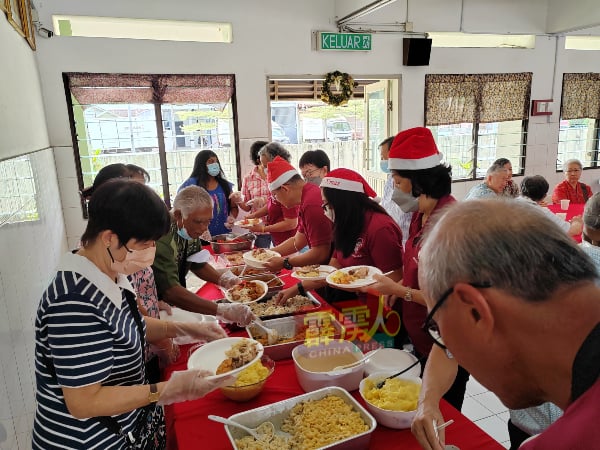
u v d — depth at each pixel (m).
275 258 2.39
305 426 1.10
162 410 1.39
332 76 5.05
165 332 1.44
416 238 1.62
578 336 0.50
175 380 1.06
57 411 1.04
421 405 1.04
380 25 5.21
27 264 2.09
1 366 1.42
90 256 1.03
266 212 3.79
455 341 0.59
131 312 1.15
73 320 0.94
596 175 6.73
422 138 1.58
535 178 3.61
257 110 4.93
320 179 3.04
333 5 4.99
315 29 4.98
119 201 0.97
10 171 1.97
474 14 5.57
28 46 3.57
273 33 4.84
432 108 5.61
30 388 1.82
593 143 6.73
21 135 2.57
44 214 3.02
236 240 2.96
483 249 0.53
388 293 1.58
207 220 1.83
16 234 1.93
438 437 0.97
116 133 4.59
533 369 0.54
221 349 1.42
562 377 0.51
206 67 4.67
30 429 1.73
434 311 0.59
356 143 7.56
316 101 6.06
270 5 4.77
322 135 8.90
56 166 4.32
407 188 1.63
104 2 4.23
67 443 1.04
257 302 1.91
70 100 4.30
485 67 5.79
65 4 4.12
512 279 0.51
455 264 0.55
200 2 4.54
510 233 0.53
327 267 2.13
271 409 1.16
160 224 1.01
